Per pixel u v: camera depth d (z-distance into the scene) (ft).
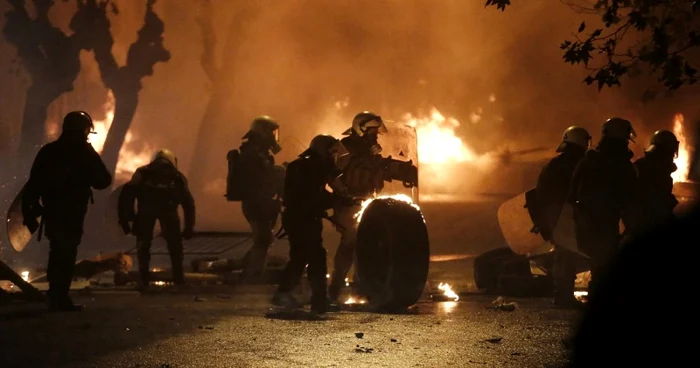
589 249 80.12
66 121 79.71
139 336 64.44
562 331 67.51
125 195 98.07
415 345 60.64
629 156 80.79
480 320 74.54
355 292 86.94
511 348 59.41
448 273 121.60
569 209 84.17
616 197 79.71
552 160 87.56
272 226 101.86
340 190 85.25
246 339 63.10
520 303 88.99
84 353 57.36
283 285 81.66
